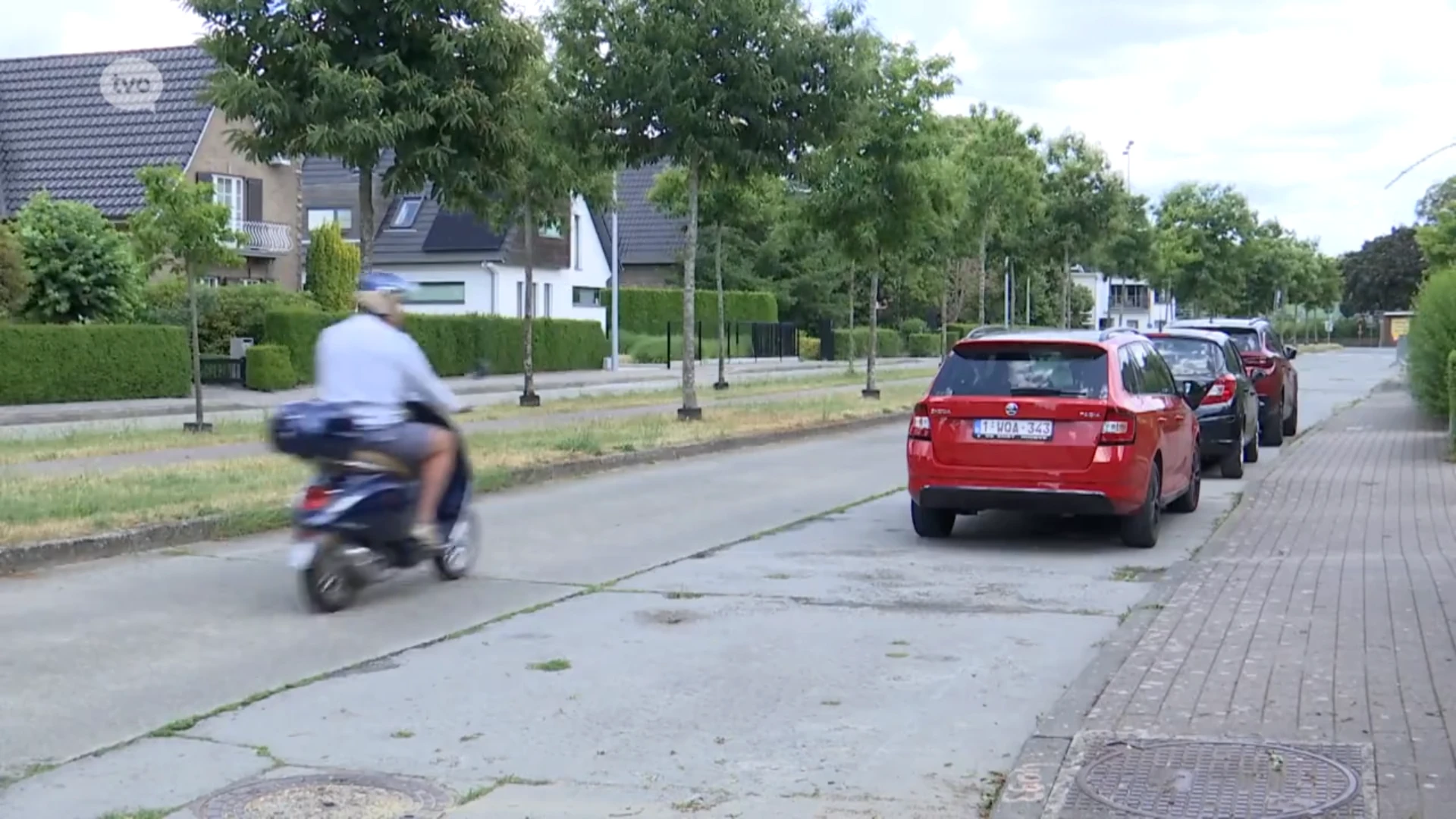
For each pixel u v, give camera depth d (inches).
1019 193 1393.9
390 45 689.6
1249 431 669.3
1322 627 306.3
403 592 360.8
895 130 1059.3
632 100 767.1
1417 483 587.5
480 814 201.3
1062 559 416.8
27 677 274.1
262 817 199.9
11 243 1112.2
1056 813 195.2
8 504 431.5
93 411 1018.7
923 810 203.0
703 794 209.8
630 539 447.8
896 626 323.3
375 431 332.2
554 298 2139.5
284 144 695.1
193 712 252.1
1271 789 202.1
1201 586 357.7
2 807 203.5
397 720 247.9
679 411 827.4
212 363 1278.3
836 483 598.5
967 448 423.5
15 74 1625.2
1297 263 2896.2
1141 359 465.7
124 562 395.5
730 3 741.9
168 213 784.3
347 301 1652.3
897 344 2519.7
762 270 2508.6
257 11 663.1
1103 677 268.1
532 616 333.4
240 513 443.5
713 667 284.8
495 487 554.3
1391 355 2790.4
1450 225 1222.3
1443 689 254.5
